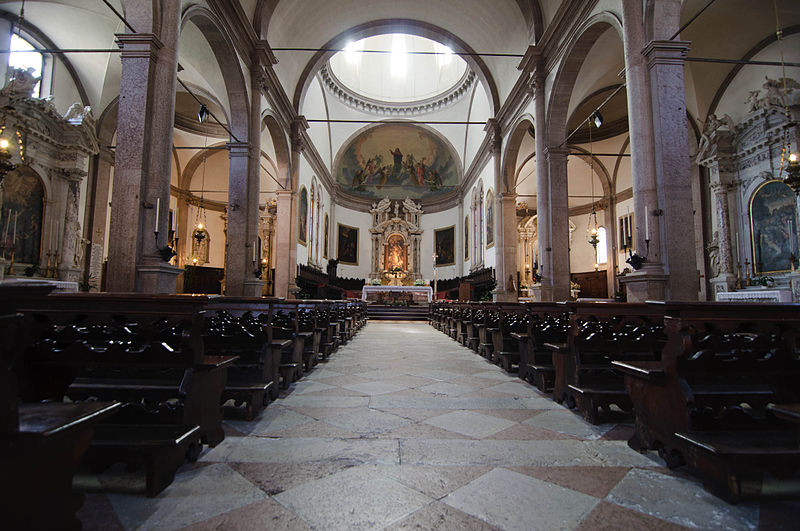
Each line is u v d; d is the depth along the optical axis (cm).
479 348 757
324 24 1443
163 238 639
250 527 188
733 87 1137
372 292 2198
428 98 2569
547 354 497
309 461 264
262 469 251
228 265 1074
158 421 251
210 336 377
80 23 1068
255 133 1123
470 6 1377
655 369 272
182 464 249
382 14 1527
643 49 656
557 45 1015
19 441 133
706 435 238
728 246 1094
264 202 2220
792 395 269
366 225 2812
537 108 1108
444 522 194
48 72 1130
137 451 215
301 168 1825
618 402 349
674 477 247
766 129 1005
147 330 259
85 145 1123
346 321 980
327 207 2455
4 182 959
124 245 604
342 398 428
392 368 610
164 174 643
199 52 1048
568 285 1048
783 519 200
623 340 384
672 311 259
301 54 1493
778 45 1017
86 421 154
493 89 1591
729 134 1087
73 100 1204
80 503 167
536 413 379
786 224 977
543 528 191
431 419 358
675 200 618
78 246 1139
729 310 256
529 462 267
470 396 441
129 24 630
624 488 231
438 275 2700
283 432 320
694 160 1220
